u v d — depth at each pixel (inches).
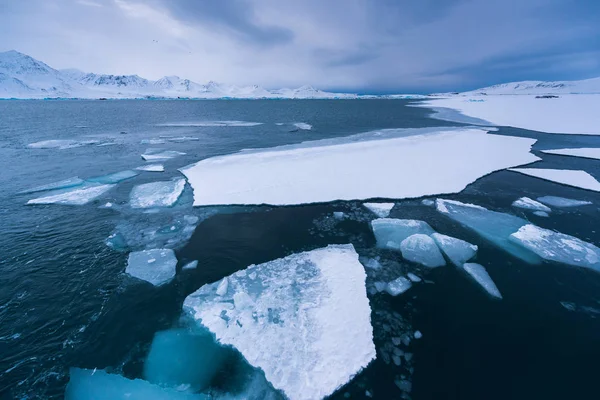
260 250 311.7
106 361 191.5
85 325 217.3
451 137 840.3
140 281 263.3
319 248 312.3
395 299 244.2
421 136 855.1
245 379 180.9
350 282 256.7
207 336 210.4
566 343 204.4
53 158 692.7
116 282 261.9
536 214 390.6
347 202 424.8
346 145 736.3
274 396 171.2
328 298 238.7
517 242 318.3
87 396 169.6
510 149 700.0
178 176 548.4
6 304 233.1
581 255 294.0
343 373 180.5
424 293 251.1
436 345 202.7
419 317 226.4
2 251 302.5
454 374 182.5
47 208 408.8
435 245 305.0
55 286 254.8
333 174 516.4
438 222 370.0
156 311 232.4
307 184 473.7
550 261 289.7
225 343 203.3
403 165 567.8
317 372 181.0
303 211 398.9
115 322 221.0
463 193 459.5
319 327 211.9
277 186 467.5
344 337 204.1
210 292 247.3
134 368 187.3
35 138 965.8
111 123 1407.5
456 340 206.5
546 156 664.4
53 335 207.9
